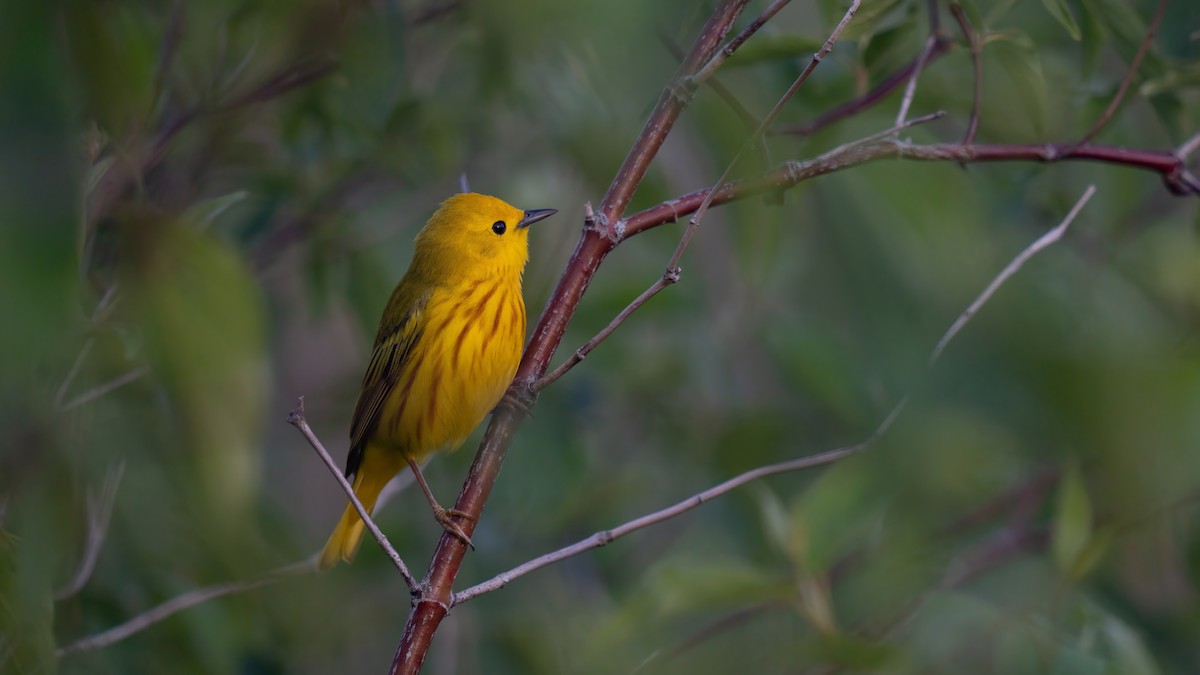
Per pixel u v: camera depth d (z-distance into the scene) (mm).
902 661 8531
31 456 5867
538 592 13469
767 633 11234
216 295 4402
